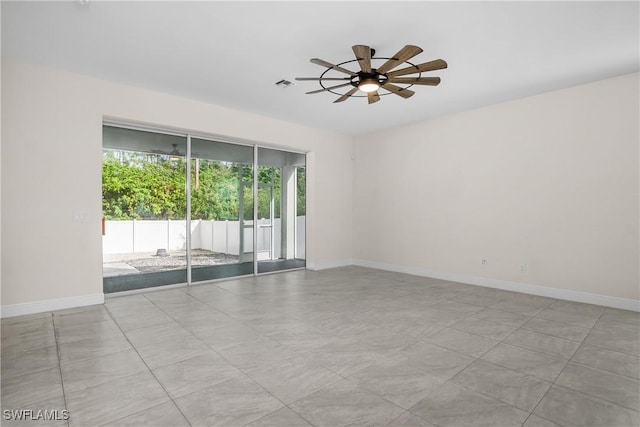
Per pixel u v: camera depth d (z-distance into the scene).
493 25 3.07
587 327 3.56
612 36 3.26
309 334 3.34
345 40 3.35
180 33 3.23
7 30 3.15
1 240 3.71
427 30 3.15
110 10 2.84
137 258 5.31
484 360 2.78
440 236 6.06
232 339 3.20
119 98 4.47
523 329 3.50
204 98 5.06
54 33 3.21
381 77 3.73
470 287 5.40
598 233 4.39
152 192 5.23
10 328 3.43
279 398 2.21
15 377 2.46
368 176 7.30
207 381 2.42
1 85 3.68
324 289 5.24
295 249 7.17
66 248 4.10
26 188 3.84
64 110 4.07
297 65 3.93
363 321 3.74
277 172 6.79
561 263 4.70
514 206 5.14
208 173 5.74
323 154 6.99
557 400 2.20
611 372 2.59
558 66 3.94
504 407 2.12
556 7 2.79
